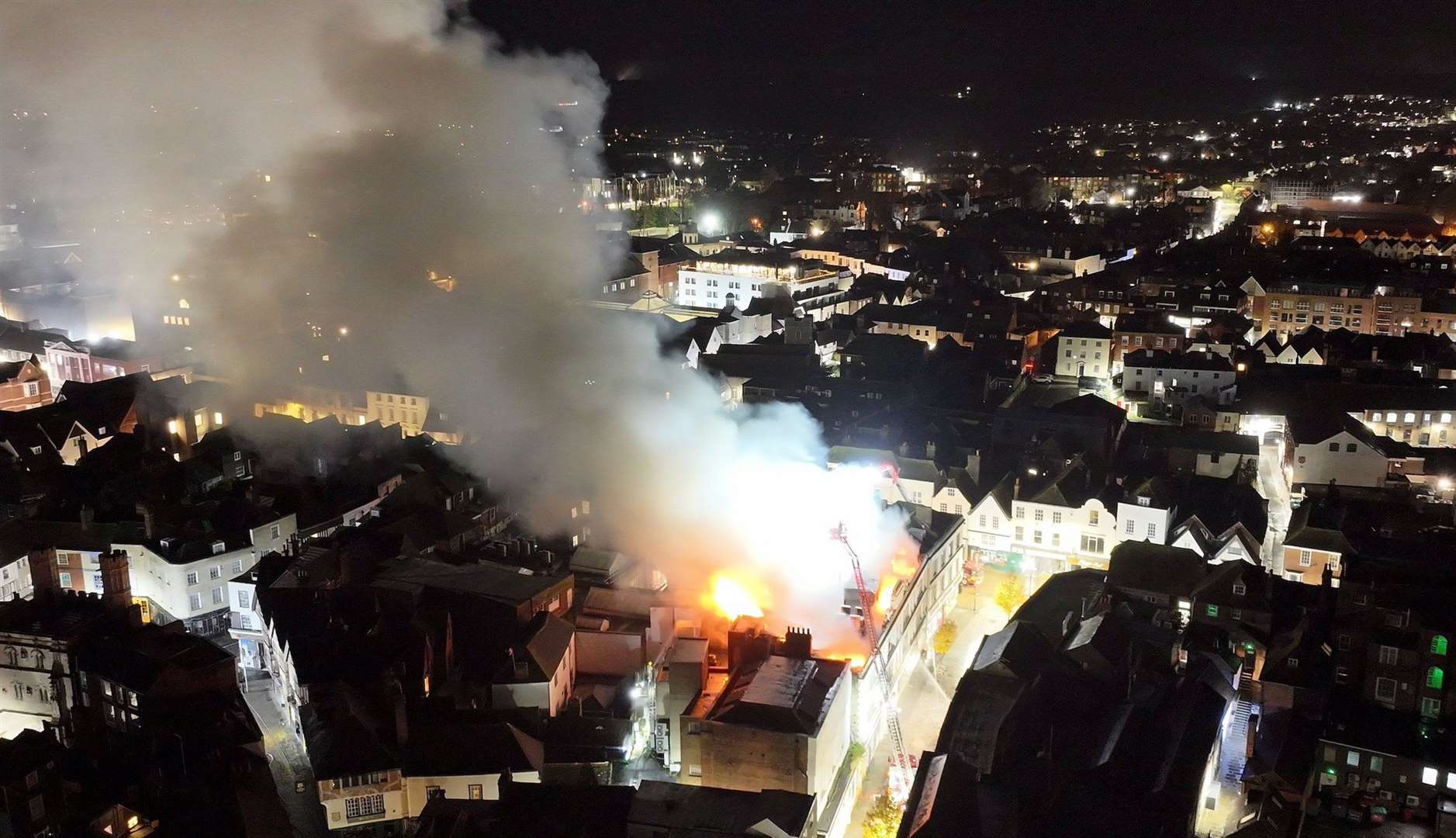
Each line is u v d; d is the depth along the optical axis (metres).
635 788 87.38
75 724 109.38
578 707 104.38
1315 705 100.06
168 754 97.38
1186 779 86.38
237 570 132.00
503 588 115.75
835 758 96.44
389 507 139.12
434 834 82.81
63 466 159.38
